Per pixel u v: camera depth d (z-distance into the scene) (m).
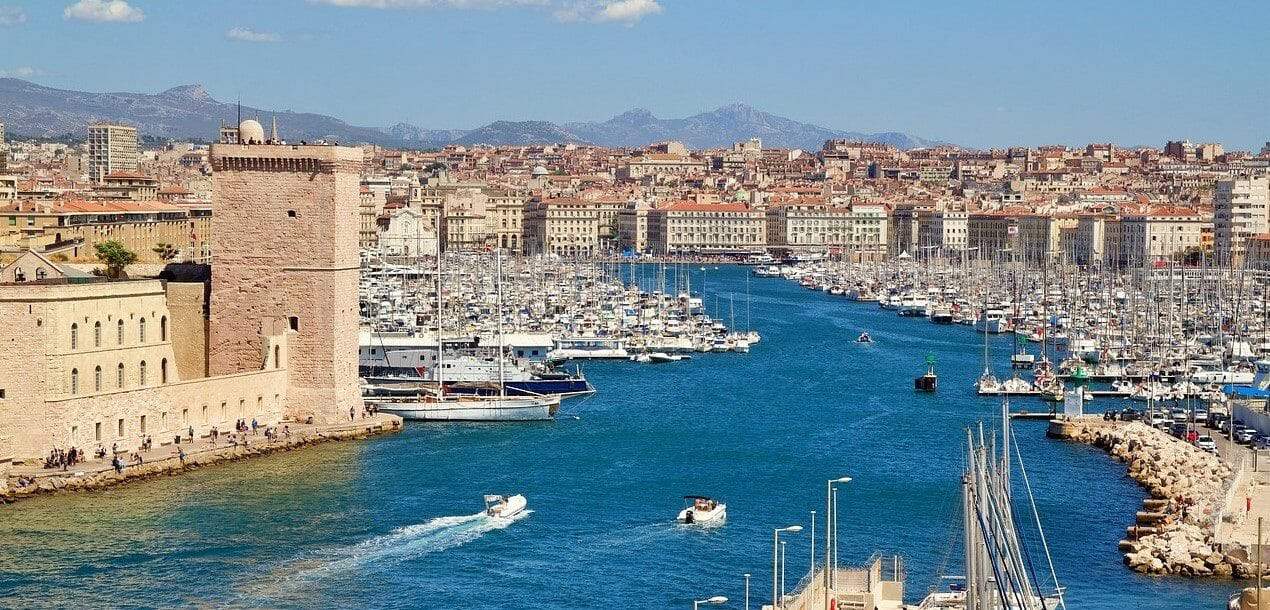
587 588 174.50
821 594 156.12
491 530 198.88
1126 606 167.50
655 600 170.00
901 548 190.62
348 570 180.50
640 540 194.50
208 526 198.25
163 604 167.25
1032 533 198.62
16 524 197.12
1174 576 179.25
